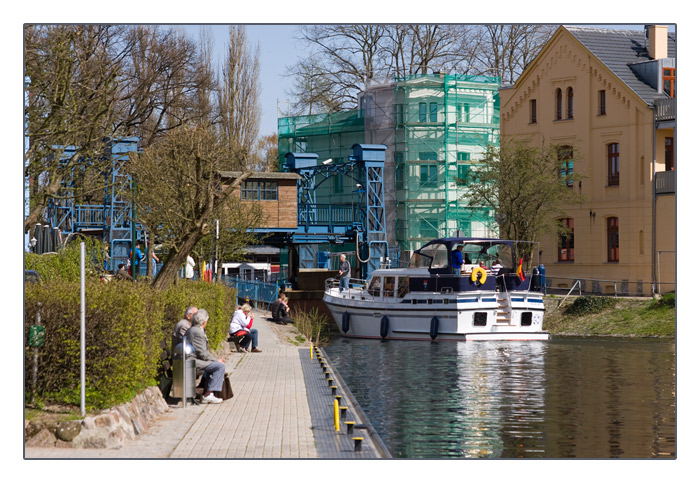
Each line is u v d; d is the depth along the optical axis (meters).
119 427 13.25
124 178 22.98
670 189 48.50
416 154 66.62
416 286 42.00
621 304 43.38
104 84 18.89
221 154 30.89
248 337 29.45
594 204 53.59
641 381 25.42
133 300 14.37
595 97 54.12
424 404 21.00
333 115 72.38
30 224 16.80
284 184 54.50
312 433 14.59
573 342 39.06
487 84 67.19
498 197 49.72
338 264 68.88
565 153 55.19
